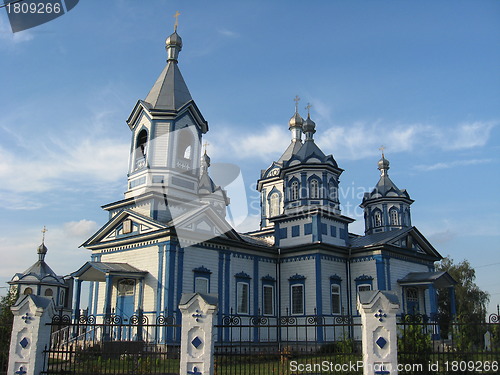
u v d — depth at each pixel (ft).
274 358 56.03
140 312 61.57
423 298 116.57
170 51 111.45
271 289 109.09
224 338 94.17
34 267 185.57
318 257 106.22
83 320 48.47
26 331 43.80
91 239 102.58
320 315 102.22
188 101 103.45
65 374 43.86
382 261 108.27
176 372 52.47
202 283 92.73
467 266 188.65
